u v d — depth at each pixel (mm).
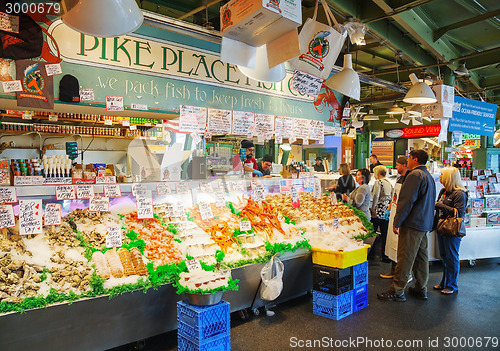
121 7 2330
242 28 2805
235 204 4340
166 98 4141
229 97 4699
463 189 4586
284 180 5156
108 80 3752
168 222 3711
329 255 3844
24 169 3645
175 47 4191
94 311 2688
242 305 3652
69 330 2592
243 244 3779
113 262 2961
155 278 2943
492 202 6309
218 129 4570
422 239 4348
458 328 3564
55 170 3818
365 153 16875
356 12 5508
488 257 6152
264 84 5082
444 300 4367
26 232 2787
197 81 4391
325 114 6004
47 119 6797
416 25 5910
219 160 5605
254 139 5723
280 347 3150
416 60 7469
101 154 7742
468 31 6992
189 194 4102
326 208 5055
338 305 3744
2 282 2455
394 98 10555
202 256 3416
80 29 2359
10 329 2363
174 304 3135
